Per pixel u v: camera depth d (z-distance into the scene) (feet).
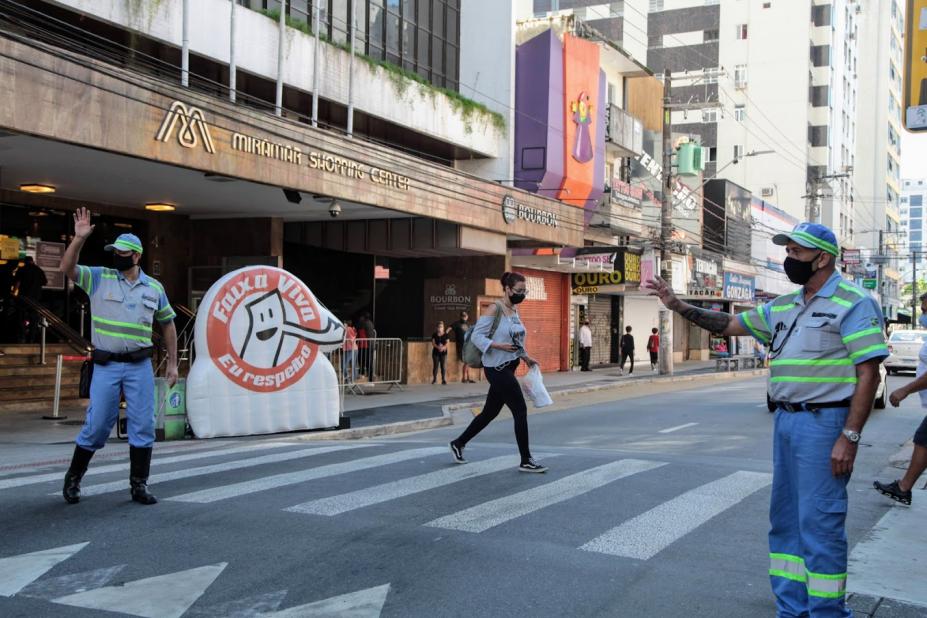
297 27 64.80
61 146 43.75
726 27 223.30
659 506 23.31
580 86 96.94
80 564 17.03
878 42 295.89
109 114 42.27
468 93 92.73
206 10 57.31
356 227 77.36
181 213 69.82
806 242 13.55
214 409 40.24
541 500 23.47
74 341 55.57
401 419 52.11
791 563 14.35
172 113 45.68
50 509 21.42
